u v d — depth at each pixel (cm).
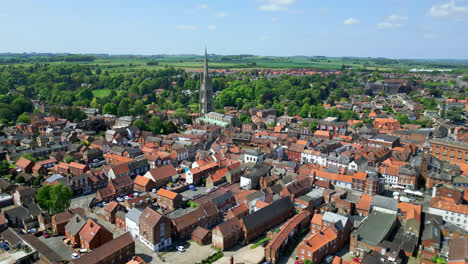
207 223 14438
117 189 16438
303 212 14488
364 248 12269
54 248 12506
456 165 19075
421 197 16950
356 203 15262
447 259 11644
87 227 12438
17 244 12388
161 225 12569
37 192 14812
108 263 11162
